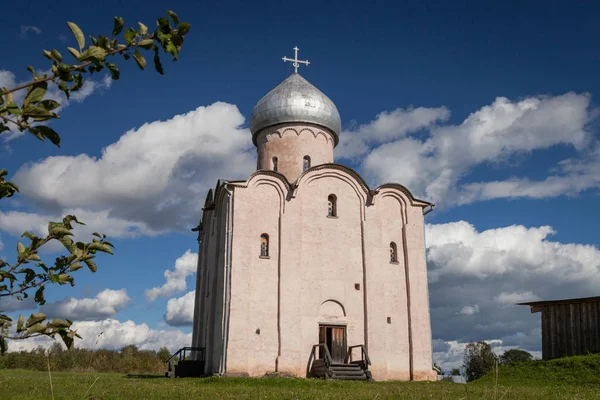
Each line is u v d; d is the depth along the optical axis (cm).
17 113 334
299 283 2688
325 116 3225
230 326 2519
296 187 2808
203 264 3447
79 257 401
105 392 1307
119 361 4212
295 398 1247
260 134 3294
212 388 1566
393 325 2811
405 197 3028
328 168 2911
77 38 349
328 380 1997
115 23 364
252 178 2758
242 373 2475
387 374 2714
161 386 1630
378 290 2811
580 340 2427
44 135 350
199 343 3231
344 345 2691
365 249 2845
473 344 2478
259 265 2661
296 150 3150
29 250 379
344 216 2880
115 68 374
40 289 394
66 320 377
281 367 2544
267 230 2725
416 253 2956
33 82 342
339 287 2761
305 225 2798
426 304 2892
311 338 2644
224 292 2567
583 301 2444
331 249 2805
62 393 1247
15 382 1645
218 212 3019
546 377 1930
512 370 2081
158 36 381
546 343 2555
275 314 2616
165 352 4866
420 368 2773
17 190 389
